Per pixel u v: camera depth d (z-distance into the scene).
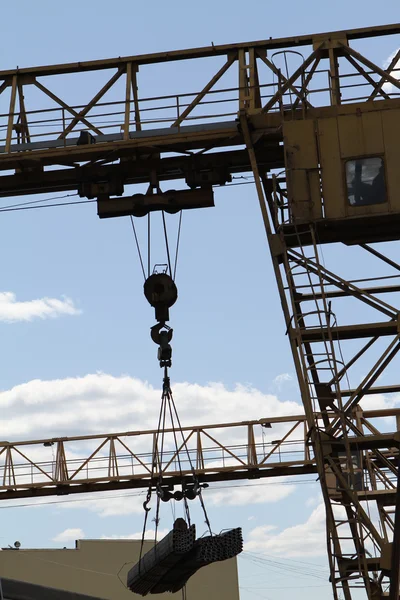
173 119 34.25
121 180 35.28
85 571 62.84
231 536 27.39
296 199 32.16
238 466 54.69
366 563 28.25
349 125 32.56
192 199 34.75
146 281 32.62
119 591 64.31
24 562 60.06
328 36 34.06
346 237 33.00
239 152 34.94
